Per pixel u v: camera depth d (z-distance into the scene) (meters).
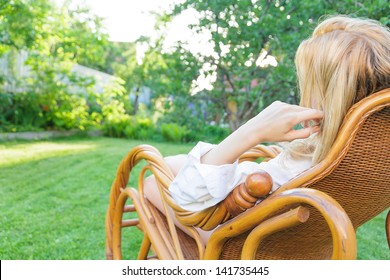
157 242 1.50
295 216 0.88
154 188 1.61
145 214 1.58
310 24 4.41
